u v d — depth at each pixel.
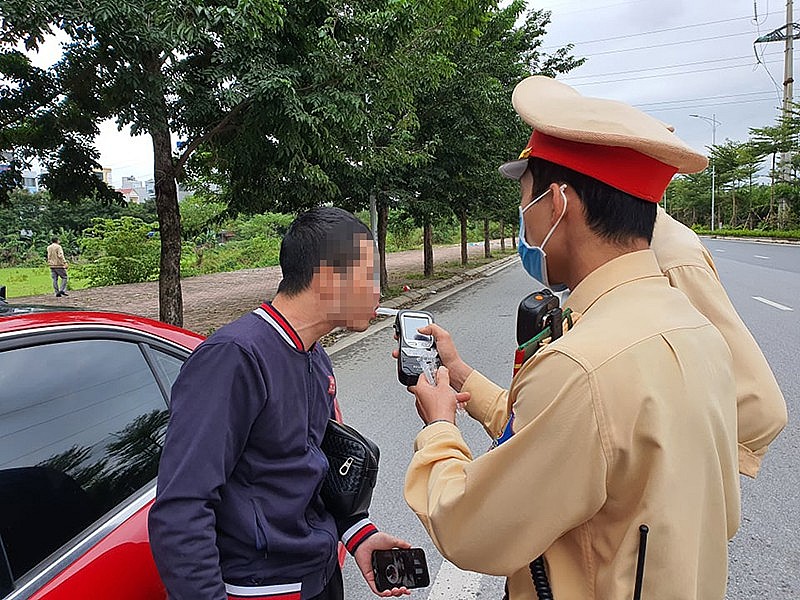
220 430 1.34
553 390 0.96
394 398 6.00
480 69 11.85
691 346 1.00
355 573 3.12
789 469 4.09
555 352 0.98
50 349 1.68
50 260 16.00
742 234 41.78
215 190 11.69
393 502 3.80
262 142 7.40
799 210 41.28
